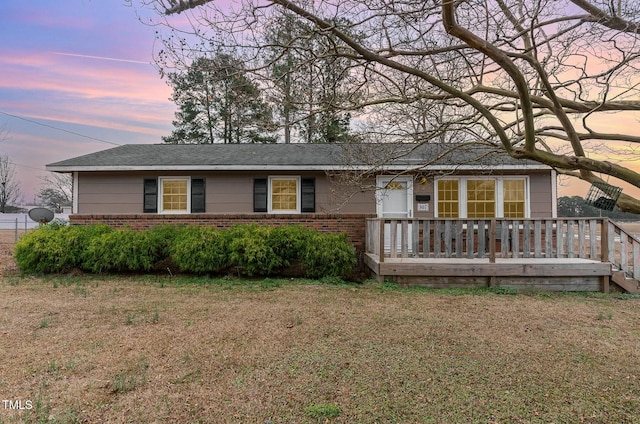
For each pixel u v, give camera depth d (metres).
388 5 3.33
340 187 8.96
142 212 10.18
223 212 10.22
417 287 6.87
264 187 10.23
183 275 7.90
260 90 4.00
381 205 10.16
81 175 10.24
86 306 5.40
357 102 4.52
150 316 4.91
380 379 3.12
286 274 7.97
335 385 3.00
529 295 6.34
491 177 10.06
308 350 3.75
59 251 7.79
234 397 2.80
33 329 4.34
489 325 4.62
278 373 3.22
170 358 3.52
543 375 3.22
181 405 2.68
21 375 3.13
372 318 4.88
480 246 7.23
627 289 6.63
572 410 2.65
